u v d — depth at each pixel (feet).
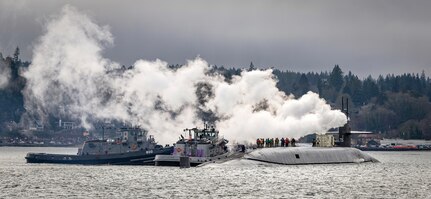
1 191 517.96
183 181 583.99
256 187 542.16
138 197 482.28
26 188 538.47
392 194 521.24
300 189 535.19
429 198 499.10
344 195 508.12
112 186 549.54
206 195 494.18
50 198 477.77
